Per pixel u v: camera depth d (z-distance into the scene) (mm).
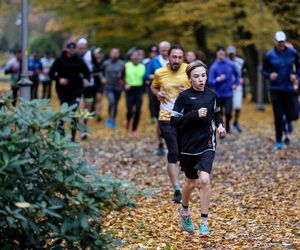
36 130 12844
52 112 13016
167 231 19391
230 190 25594
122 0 57969
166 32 59625
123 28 60125
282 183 26375
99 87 51688
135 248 17375
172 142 23641
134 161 32938
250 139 40438
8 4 72625
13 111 13008
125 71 44031
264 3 51781
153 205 23109
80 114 13445
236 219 20594
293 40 44812
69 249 13203
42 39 112375
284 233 18625
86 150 36938
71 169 12930
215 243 17812
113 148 37844
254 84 71812
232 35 60781
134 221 20594
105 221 20375
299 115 37438
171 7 55031
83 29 61250
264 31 52875
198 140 18359
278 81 33969
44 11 61750
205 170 18109
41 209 12406
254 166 30750
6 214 12164
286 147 36031
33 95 56438
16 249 13016
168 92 23750
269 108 66000
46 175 12992
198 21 55719
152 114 51531
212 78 41469
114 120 48656
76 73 35531
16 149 12430
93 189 12820
